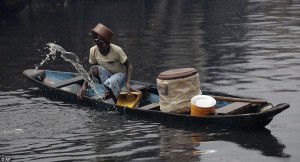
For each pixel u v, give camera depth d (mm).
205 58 15914
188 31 22219
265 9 30484
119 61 11172
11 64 15969
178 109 9797
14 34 22891
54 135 9234
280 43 18266
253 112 9703
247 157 7879
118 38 20750
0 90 12617
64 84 12109
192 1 37469
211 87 12164
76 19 28031
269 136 8781
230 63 15031
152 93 11297
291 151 8078
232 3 35031
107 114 10430
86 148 8508
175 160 7820
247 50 17109
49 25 25781
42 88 12203
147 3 37250
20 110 10836
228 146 8359
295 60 15070
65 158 8094
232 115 9047
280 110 8828
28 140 9000
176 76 9734
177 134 9031
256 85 12203
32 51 18234
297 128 9133
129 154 8148
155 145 8516
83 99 11086
